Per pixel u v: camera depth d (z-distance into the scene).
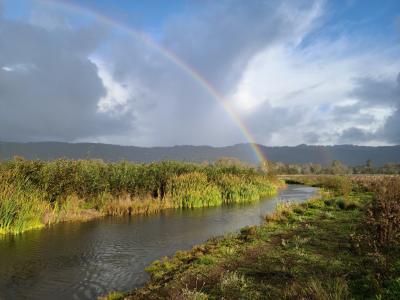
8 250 15.72
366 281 8.80
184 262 13.35
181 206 30.86
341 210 24.31
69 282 11.85
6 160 23.02
